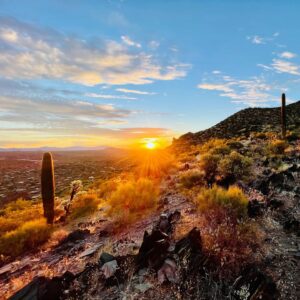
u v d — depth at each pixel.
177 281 4.67
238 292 4.26
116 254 6.32
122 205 11.18
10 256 9.16
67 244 8.89
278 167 12.20
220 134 44.66
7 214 19.08
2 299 5.84
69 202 15.64
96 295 4.75
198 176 12.90
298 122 39.31
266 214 7.16
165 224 7.03
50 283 4.93
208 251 5.25
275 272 4.77
